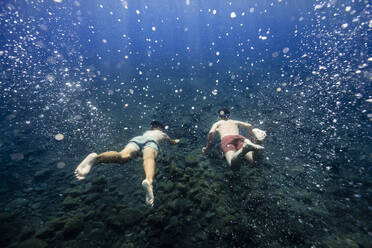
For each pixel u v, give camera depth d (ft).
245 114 13.38
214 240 5.34
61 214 6.29
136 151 6.71
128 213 6.06
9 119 11.70
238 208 6.31
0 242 5.23
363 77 14.75
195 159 8.89
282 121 11.78
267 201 6.55
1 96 14.03
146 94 17.88
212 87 19.58
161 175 7.85
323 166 8.01
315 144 9.37
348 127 10.09
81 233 5.57
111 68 25.39
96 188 7.29
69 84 18.19
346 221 5.68
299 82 17.02
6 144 9.61
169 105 15.61
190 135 11.26
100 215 6.16
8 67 19.40
